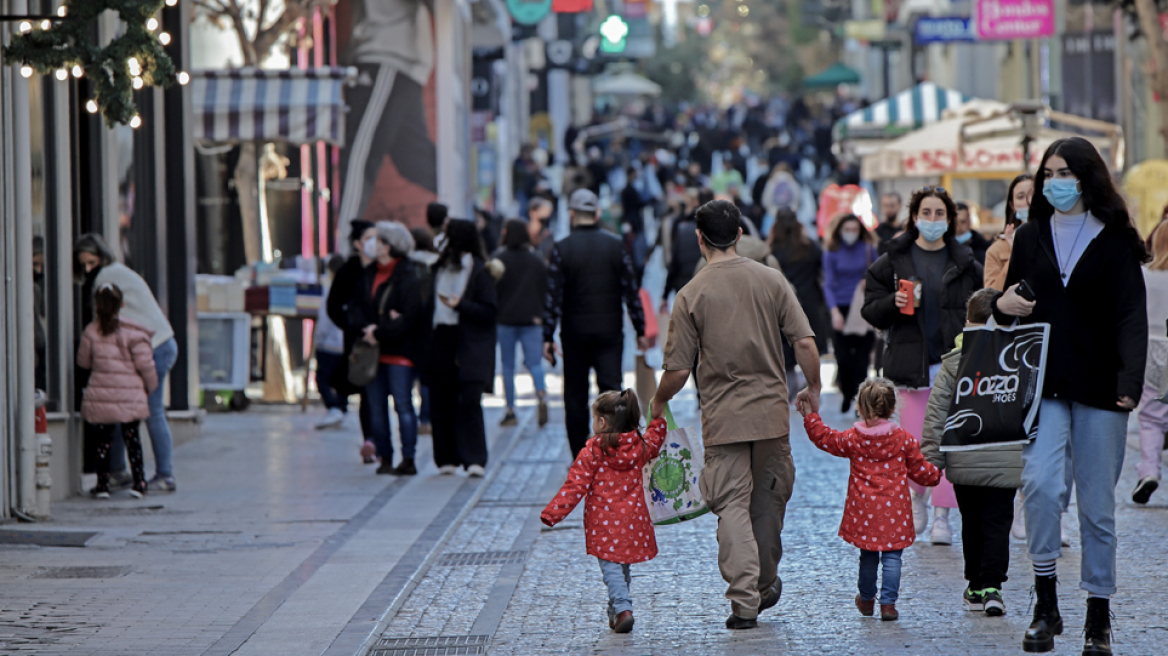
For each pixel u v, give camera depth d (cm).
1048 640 1653
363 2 5984
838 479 3019
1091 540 1619
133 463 3052
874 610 1905
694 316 1848
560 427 4097
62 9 2589
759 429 1827
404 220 6003
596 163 10294
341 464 3538
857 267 4038
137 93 3672
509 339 4134
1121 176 5044
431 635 1862
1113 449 1619
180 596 2092
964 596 1917
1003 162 5191
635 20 19862
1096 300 1619
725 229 1862
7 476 2720
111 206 3400
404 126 6000
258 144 5344
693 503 1886
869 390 1839
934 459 1872
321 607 2009
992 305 1681
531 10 7012
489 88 10131
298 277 4928
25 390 2730
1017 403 1647
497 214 8300
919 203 2323
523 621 1917
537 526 2648
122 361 3005
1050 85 8612
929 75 13300
